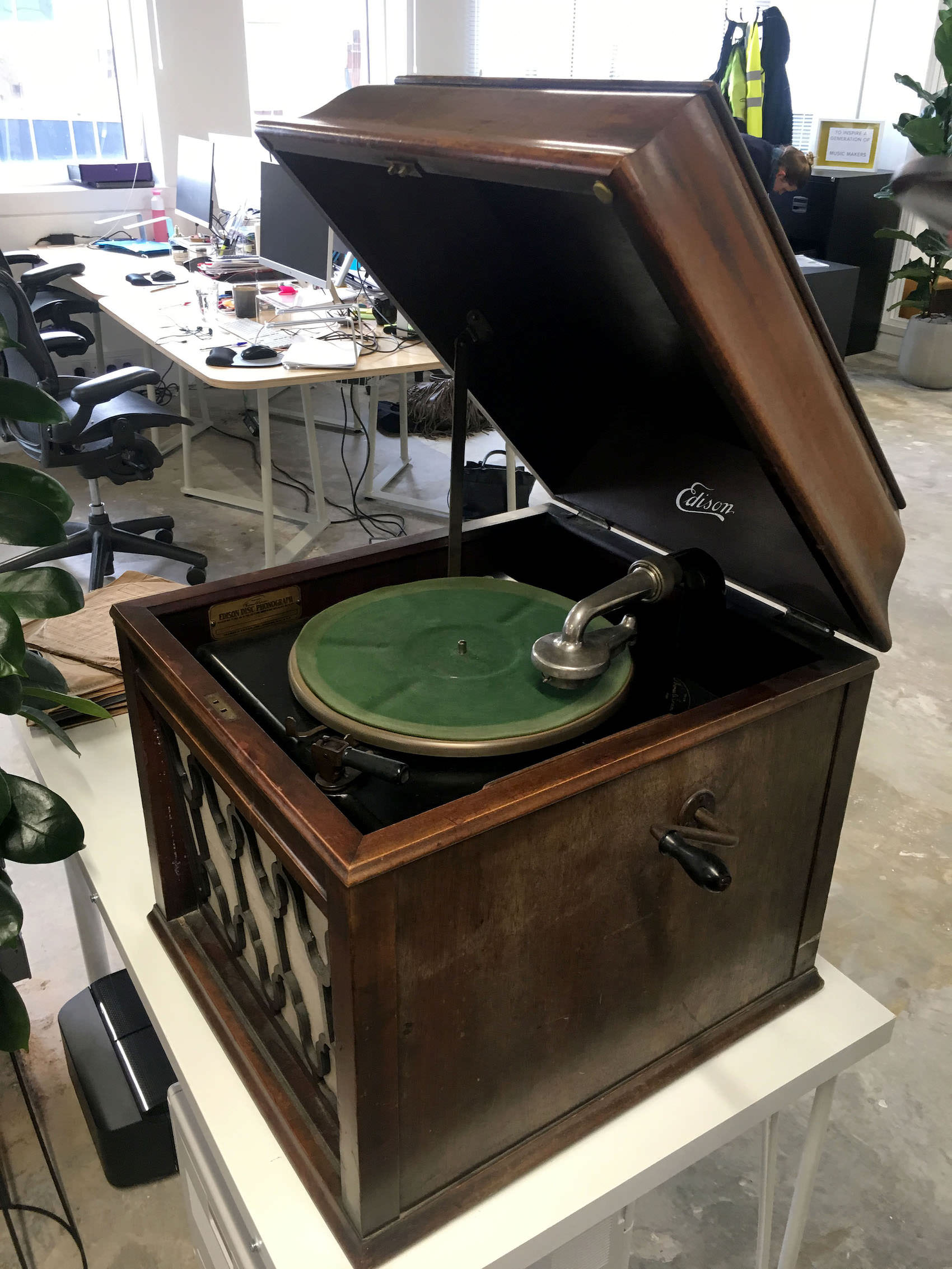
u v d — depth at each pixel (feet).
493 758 2.63
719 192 1.95
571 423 3.50
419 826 2.13
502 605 3.28
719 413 2.89
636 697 3.03
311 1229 2.58
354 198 2.90
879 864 7.23
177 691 2.75
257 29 17.01
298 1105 2.83
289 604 3.43
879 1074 5.65
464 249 3.04
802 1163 3.60
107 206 15.66
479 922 2.28
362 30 17.95
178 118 15.79
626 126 1.93
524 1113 2.70
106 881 3.79
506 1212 2.60
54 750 4.57
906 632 10.34
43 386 9.61
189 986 3.28
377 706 2.68
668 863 2.64
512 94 2.29
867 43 20.18
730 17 19.98
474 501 12.29
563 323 3.08
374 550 3.59
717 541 3.24
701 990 3.02
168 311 11.68
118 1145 4.78
